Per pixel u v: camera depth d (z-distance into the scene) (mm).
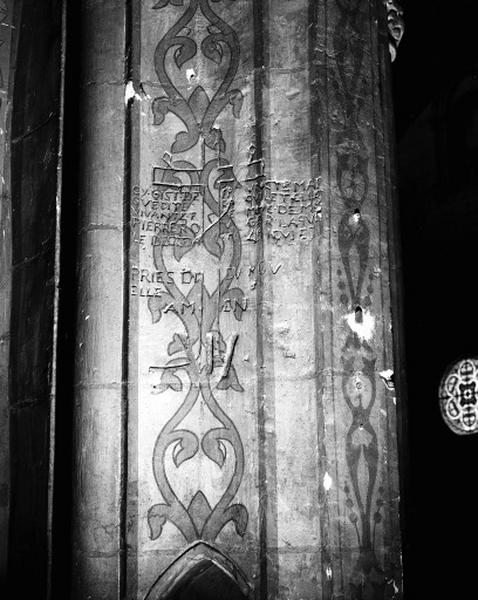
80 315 2455
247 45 2670
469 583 8531
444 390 9109
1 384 2648
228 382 2482
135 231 2516
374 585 2355
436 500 8938
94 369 2412
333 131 2582
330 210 2518
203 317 2521
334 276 2482
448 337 9227
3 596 2473
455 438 8977
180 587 2367
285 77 2631
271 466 2389
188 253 2555
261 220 2533
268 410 2422
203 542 2396
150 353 2469
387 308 2564
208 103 2652
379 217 2619
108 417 2391
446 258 9336
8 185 2811
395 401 2512
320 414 2383
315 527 2338
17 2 2961
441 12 8844
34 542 2406
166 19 2703
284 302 2479
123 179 2547
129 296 2465
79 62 2660
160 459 2422
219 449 2447
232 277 2539
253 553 2379
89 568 2314
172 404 2457
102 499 2350
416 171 9648
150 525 2381
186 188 2592
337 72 2641
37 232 2635
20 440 2559
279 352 2453
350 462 2395
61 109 2633
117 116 2592
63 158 2598
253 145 2596
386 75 2805
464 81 9180
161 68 2660
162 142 2611
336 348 2441
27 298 2625
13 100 2879
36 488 2443
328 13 2670
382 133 2711
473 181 9172
